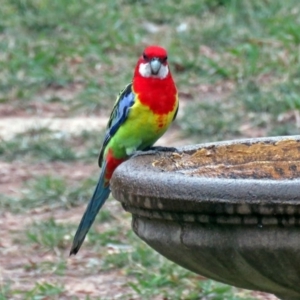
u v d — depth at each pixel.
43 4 19.89
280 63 16.39
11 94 15.93
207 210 5.00
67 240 10.16
